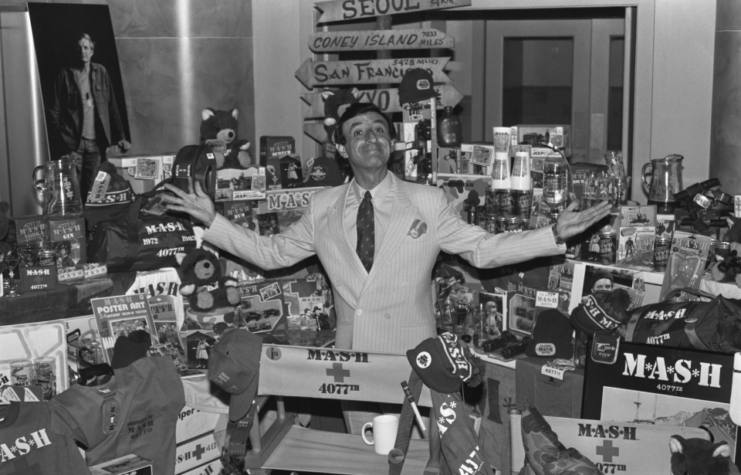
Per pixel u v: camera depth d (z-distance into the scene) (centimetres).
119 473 265
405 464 252
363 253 287
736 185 417
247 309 353
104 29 433
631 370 265
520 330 338
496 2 464
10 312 283
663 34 440
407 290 285
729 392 249
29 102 412
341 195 299
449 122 386
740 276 283
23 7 410
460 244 284
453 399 229
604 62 539
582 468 225
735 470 226
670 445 233
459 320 356
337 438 275
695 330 262
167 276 327
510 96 565
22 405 248
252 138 502
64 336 286
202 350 310
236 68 484
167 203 308
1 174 416
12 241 297
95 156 424
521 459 262
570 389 301
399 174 379
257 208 363
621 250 318
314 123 460
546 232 267
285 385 252
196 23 464
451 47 427
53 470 249
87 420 261
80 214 314
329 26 495
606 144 550
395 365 246
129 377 275
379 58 462
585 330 282
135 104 468
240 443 247
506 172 335
